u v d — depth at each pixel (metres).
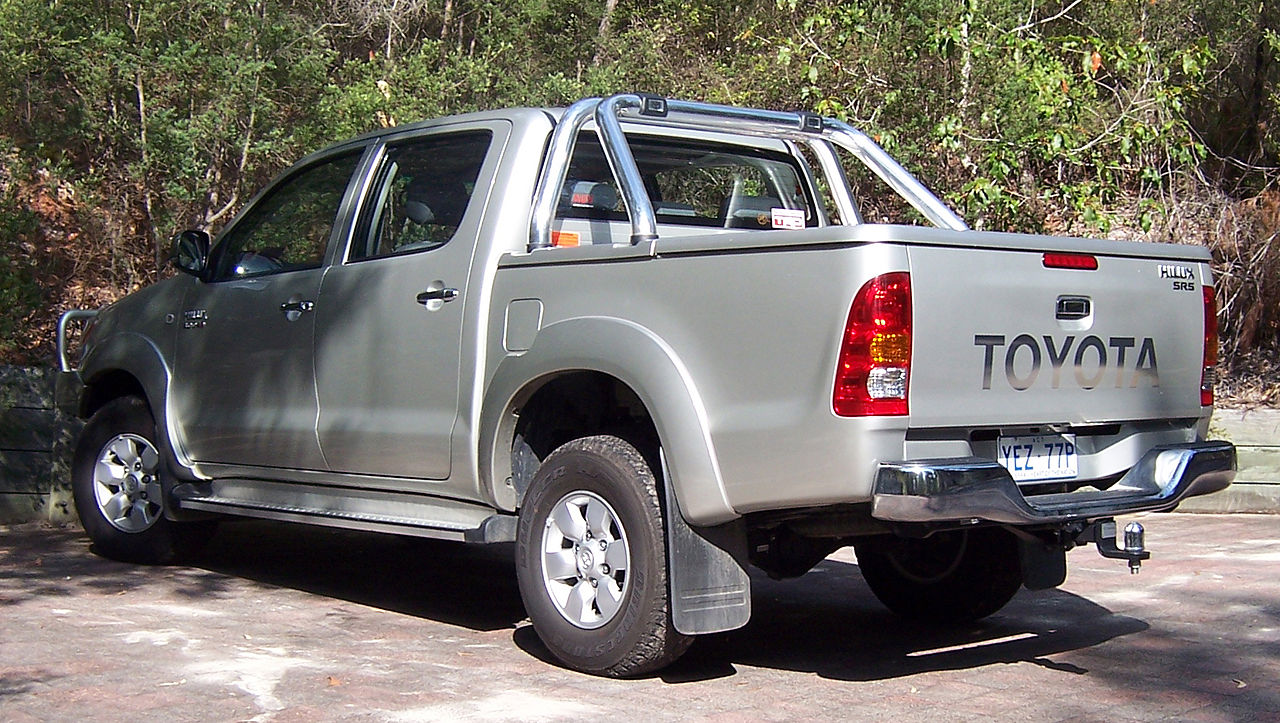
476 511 5.51
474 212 5.55
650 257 4.86
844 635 5.86
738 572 4.78
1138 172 10.95
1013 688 4.91
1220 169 12.76
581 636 4.96
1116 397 4.93
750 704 4.64
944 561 5.93
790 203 6.58
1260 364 11.75
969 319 4.47
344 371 5.95
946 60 10.52
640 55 13.25
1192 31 13.10
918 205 6.18
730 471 4.57
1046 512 4.53
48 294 10.70
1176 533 8.70
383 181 6.10
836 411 4.30
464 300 5.46
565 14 15.29
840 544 5.40
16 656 5.07
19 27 9.77
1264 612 6.29
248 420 6.41
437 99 11.62
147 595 6.32
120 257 11.00
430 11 15.11
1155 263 5.07
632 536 4.79
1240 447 9.65
